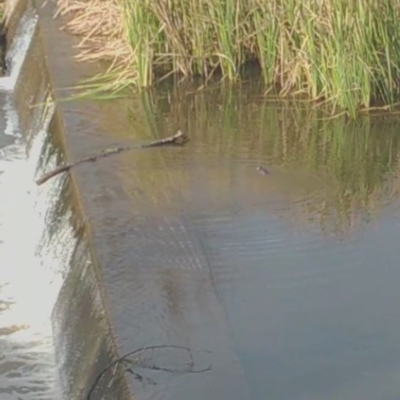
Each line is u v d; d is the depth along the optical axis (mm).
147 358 5797
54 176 9086
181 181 8469
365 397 5637
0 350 7656
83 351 6551
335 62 10312
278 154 9250
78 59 12062
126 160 8969
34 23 14570
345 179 8672
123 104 10625
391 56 10477
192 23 11430
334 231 7582
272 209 7957
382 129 9953
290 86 10945
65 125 9922
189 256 7117
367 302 6602
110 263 6957
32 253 9195
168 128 9906
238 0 11367
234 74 11344
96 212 7789
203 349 5914
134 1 11164
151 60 11188
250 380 5746
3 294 8477
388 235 7531
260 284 6785
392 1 10430
